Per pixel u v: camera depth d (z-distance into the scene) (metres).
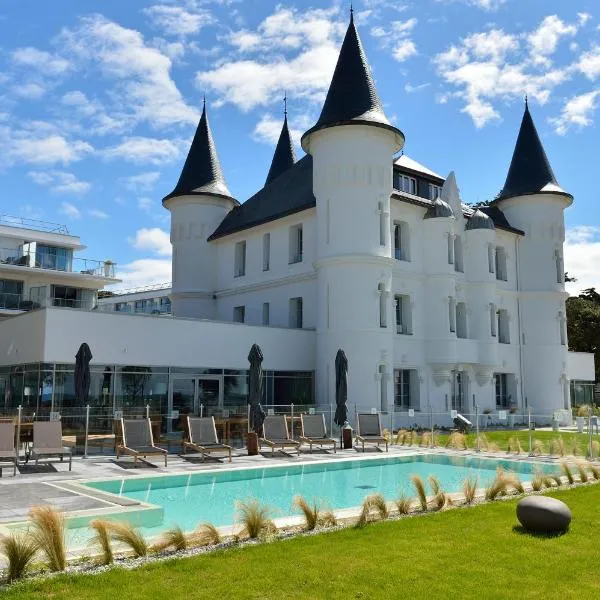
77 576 6.44
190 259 38.50
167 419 22.66
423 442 23.08
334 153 29.44
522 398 38.94
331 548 7.66
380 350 28.52
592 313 57.72
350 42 30.75
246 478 15.60
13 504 10.45
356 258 28.48
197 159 39.81
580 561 7.17
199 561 7.03
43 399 21.38
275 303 33.72
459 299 35.16
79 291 49.53
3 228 48.62
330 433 25.12
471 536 8.30
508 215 40.88
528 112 41.91
